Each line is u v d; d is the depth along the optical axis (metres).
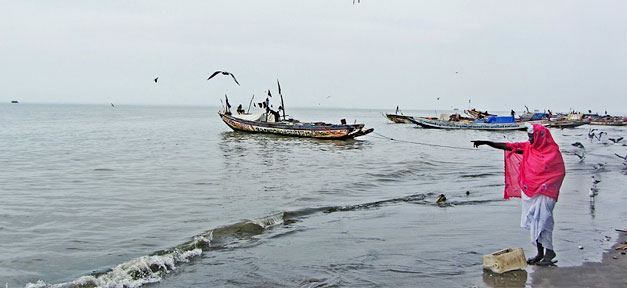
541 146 6.70
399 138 41.44
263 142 34.31
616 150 29.25
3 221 10.59
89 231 9.75
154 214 11.22
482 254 7.69
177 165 20.95
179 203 12.50
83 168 19.80
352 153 27.25
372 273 6.86
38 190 14.50
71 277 7.16
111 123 67.19
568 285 6.16
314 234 9.17
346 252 7.93
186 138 37.94
